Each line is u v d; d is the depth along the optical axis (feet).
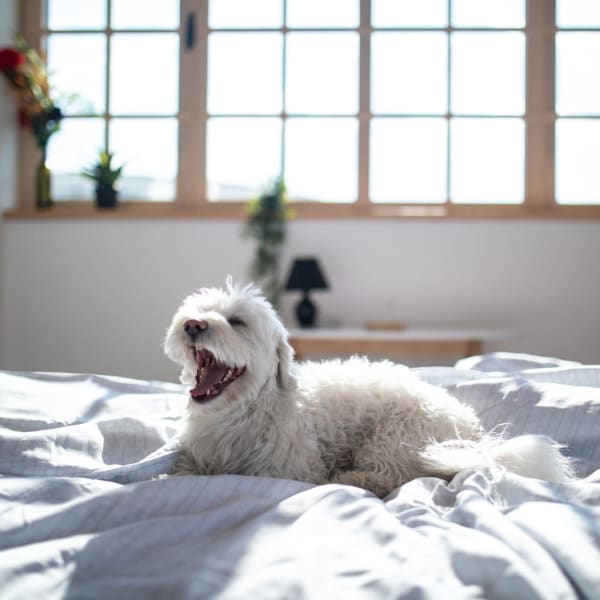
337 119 12.96
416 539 2.86
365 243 12.65
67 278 12.97
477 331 11.21
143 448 4.96
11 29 13.01
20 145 13.35
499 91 12.73
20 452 4.29
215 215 12.67
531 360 7.12
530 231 12.39
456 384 5.80
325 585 2.43
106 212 12.78
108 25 13.16
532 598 2.32
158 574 2.62
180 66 13.11
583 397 5.13
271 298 12.50
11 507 3.34
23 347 13.00
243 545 2.80
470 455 4.22
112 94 13.21
